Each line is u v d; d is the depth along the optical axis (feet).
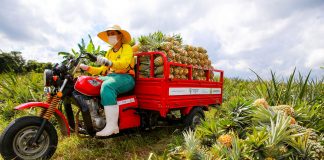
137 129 16.57
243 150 10.28
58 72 13.02
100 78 15.21
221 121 12.73
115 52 15.89
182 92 16.63
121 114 15.17
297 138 11.07
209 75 19.79
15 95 23.41
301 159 10.48
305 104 14.97
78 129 14.30
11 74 28.37
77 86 13.53
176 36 18.85
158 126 17.52
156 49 16.07
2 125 19.12
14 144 11.78
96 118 14.28
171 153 11.57
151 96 15.76
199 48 18.75
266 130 11.40
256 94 17.97
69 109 14.56
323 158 10.58
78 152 14.34
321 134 12.52
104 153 14.74
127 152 15.01
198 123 18.34
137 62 16.61
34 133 12.37
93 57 13.51
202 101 18.92
